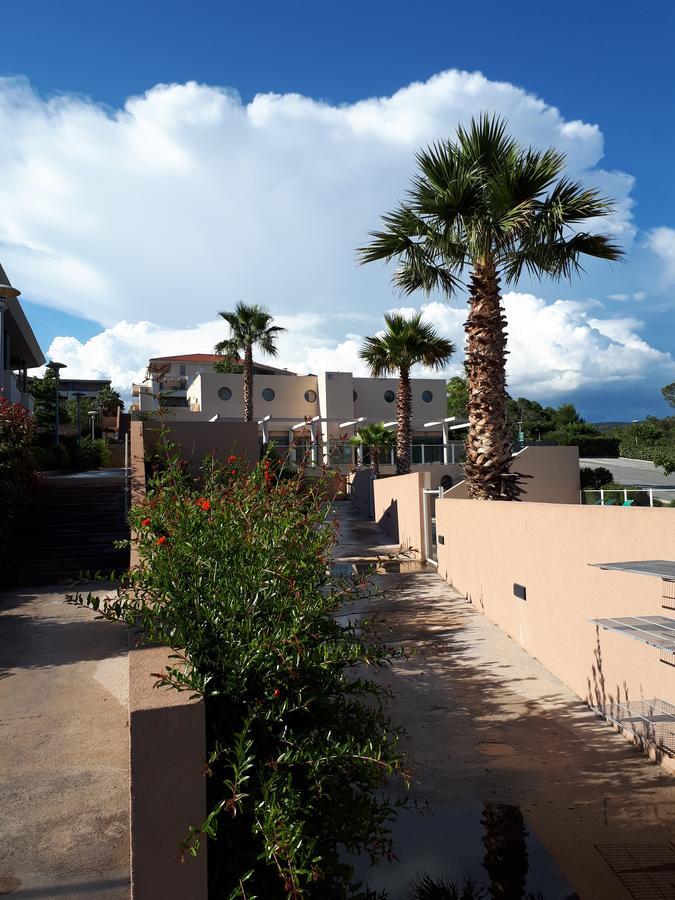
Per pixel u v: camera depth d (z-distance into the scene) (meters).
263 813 2.84
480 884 3.91
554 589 7.70
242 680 3.36
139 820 2.68
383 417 39.16
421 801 4.95
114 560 12.37
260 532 4.13
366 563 14.92
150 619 3.62
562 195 11.31
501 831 4.52
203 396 36.19
